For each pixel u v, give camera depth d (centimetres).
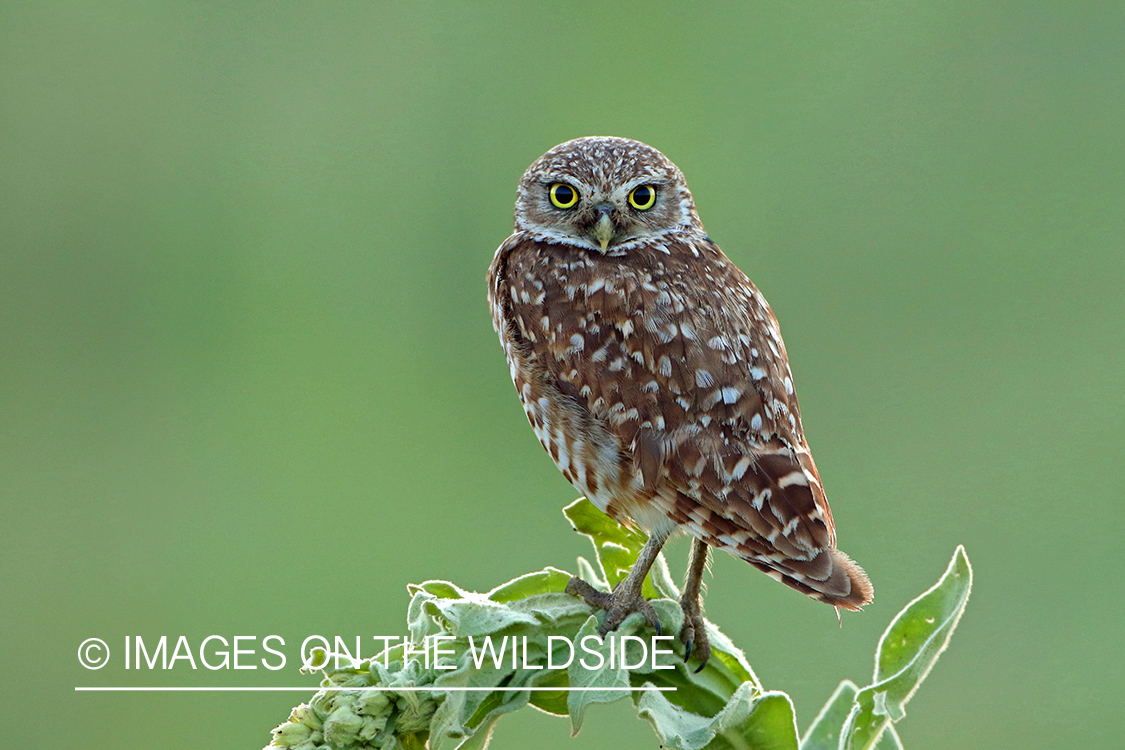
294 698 1377
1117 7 2386
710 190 2389
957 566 690
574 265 942
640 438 861
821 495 850
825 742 739
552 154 997
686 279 913
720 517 841
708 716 683
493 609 648
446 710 622
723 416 849
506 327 962
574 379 899
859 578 806
